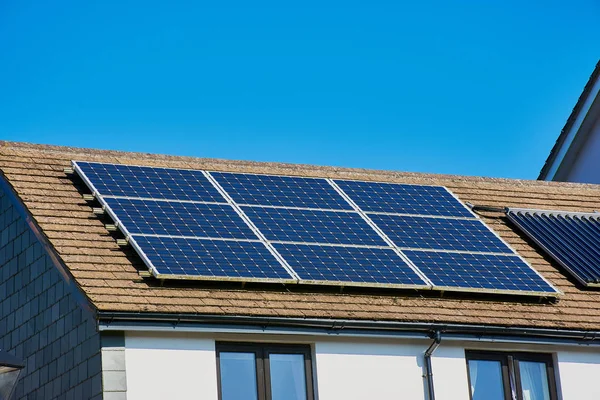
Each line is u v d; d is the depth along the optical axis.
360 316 20.19
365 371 20.08
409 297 21.44
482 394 20.97
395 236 23.00
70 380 19.61
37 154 23.67
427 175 27.55
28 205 21.56
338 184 25.09
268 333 19.45
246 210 22.62
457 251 23.00
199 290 19.86
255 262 20.66
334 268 21.12
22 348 21.75
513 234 25.41
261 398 19.41
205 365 19.00
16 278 22.31
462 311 21.34
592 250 24.80
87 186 22.41
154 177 23.31
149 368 18.59
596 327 21.94
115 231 21.23
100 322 18.38
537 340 21.41
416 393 20.33
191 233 21.17
